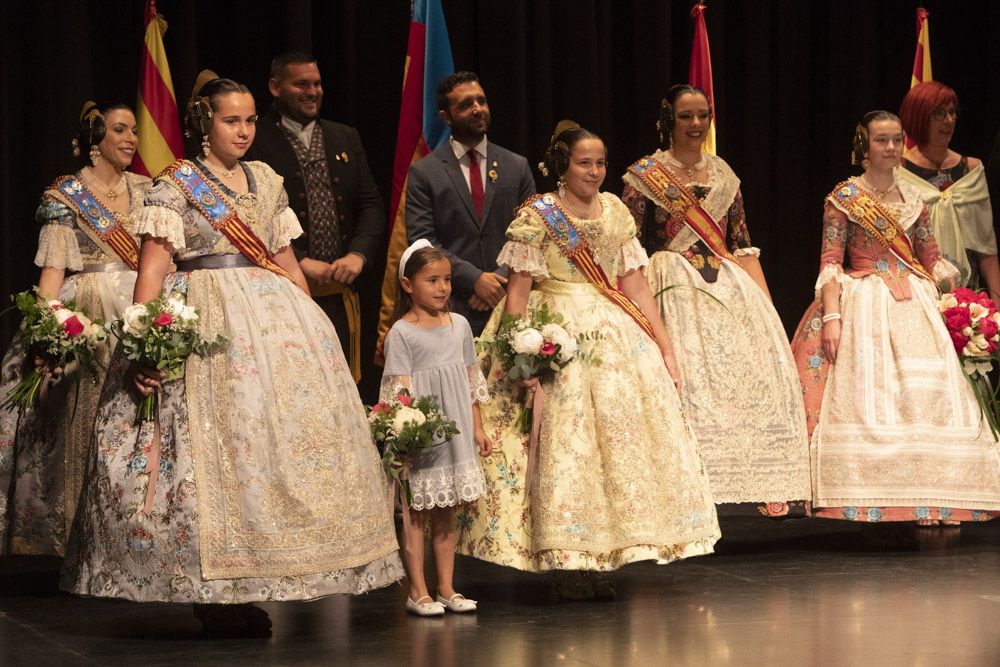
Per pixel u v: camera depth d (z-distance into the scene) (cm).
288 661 508
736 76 1052
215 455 544
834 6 1059
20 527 691
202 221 570
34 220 834
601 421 629
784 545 773
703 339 754
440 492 601
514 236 646
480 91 773
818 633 545
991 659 500
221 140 580
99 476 555
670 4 1015
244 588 536
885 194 799
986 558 723
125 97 862
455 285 751
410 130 842
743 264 795
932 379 769
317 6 906
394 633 558
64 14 823
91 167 716
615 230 663
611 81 1008
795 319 1066
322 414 560
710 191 771
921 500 754
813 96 1079
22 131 830
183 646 535
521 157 796
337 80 902
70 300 688
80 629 569
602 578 638
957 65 1098
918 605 600
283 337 566
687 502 634
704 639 539
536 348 615
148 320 543
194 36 856
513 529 631
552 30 970
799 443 761
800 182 1062
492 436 645
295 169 772
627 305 657
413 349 614
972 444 764
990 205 884
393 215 841
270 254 592
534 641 541
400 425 584
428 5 838
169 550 536
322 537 549
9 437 696
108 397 568
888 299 782
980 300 787
